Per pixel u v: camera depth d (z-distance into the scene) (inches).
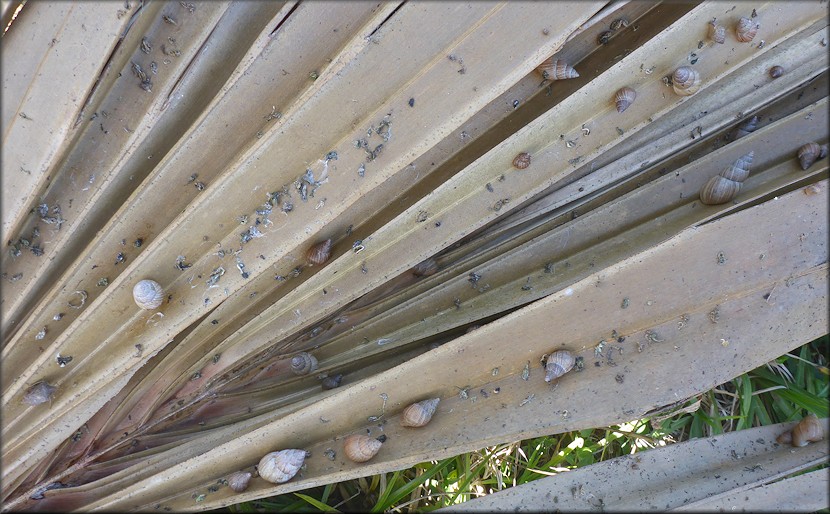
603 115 8.8
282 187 8.0
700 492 8.6
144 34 7.2
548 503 8.8
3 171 7.6
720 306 8.7
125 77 7.5
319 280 9.1
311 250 9.2
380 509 10.0
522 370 9.0
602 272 8.5
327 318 10.5
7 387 8.9
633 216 10.0
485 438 8.7
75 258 8.9
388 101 7.6
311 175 7.9
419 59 7.4
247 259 8.4
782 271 8.6
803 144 9.6
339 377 10.5
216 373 10.0
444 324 10.2
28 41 7.1
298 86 7.7
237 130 8.0
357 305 10.7
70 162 8.0
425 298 10.4
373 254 9.1
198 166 8.1
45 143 7.4
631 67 8.4
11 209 7.7
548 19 7.4
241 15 7.6
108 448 9.8
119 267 8.7
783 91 10.0
